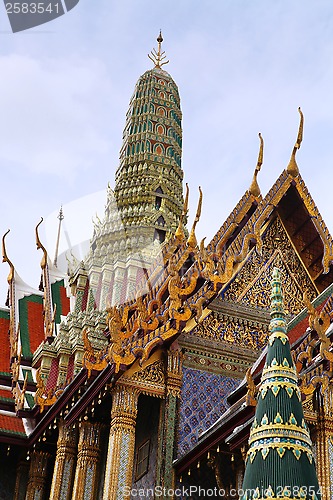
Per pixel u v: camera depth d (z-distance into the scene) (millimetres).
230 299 22812
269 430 11688
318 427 16703
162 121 38750
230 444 17109
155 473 19719
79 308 30234
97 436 21859
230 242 22531
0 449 26797
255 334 22688
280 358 12445
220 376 21641
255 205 23109
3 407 26609
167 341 20516
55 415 22859
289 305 23578
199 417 20750
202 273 21000
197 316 20547
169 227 33938
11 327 32500
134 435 19672
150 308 22078
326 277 23656
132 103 39562
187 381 21156
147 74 40531
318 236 23906
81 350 27938
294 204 24078
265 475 11312
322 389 16797
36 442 24672
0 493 26141
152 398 21172
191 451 19094
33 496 25203
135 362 20328
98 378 20078
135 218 33656
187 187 25203
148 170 36406
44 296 32906
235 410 18766
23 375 29203
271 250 24000
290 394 12055
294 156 23797
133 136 38125
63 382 27984
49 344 29531
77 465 21688
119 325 20078
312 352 17750
